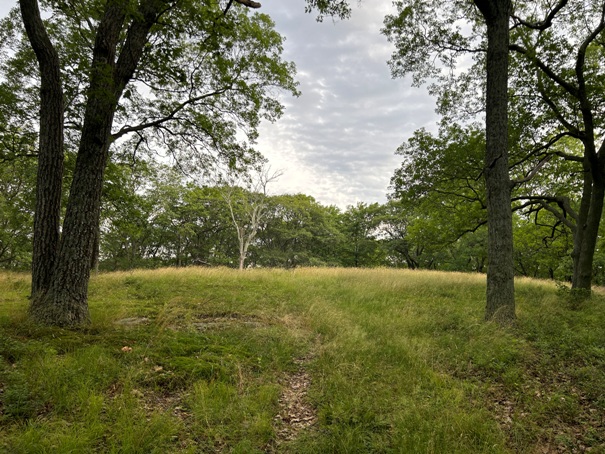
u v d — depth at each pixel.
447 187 13.05
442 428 3.21
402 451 2.90
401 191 13.27
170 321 6.21
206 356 4.58
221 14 6.20
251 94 9.52
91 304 7.28
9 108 9.42
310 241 40.81
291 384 4.33
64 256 5.53
